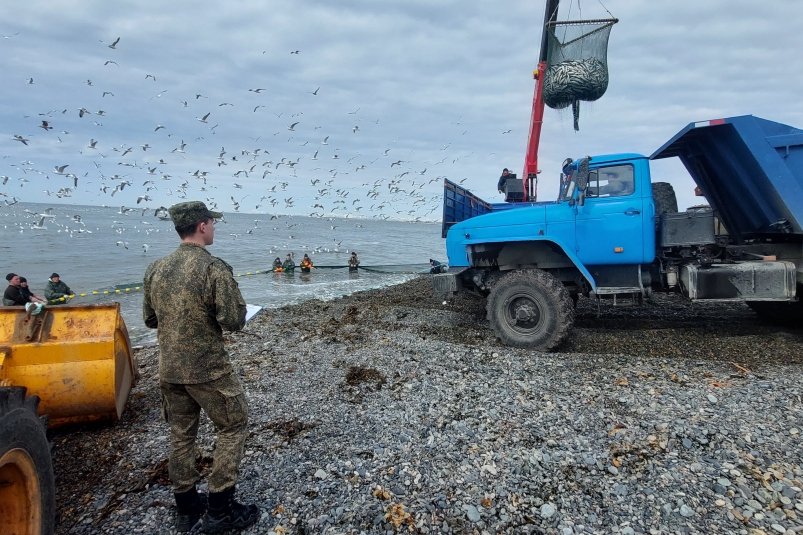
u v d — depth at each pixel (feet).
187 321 8.91
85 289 48.42
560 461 11.46
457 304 33.96
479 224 23.13
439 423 13.66
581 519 9.50
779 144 19.22
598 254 20.99
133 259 77.92
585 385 15.80
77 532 9.61
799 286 20.75
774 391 14.47
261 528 9.44
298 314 32.14
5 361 12.29
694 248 21.09
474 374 17.40
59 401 12.91
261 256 91.76
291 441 12.96
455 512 9.79
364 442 12.80
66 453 12.93
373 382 17.24
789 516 9.24
